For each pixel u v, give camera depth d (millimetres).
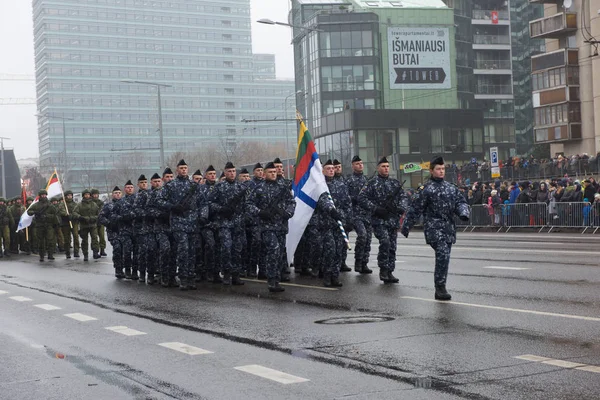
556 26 53594
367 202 13836
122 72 185500
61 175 126688
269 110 199000
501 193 32656
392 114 68500
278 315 10805
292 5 85750
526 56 102000
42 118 185875
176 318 11070
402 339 8555
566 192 29047
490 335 8531
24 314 12250
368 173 67438
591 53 52000
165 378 7285
